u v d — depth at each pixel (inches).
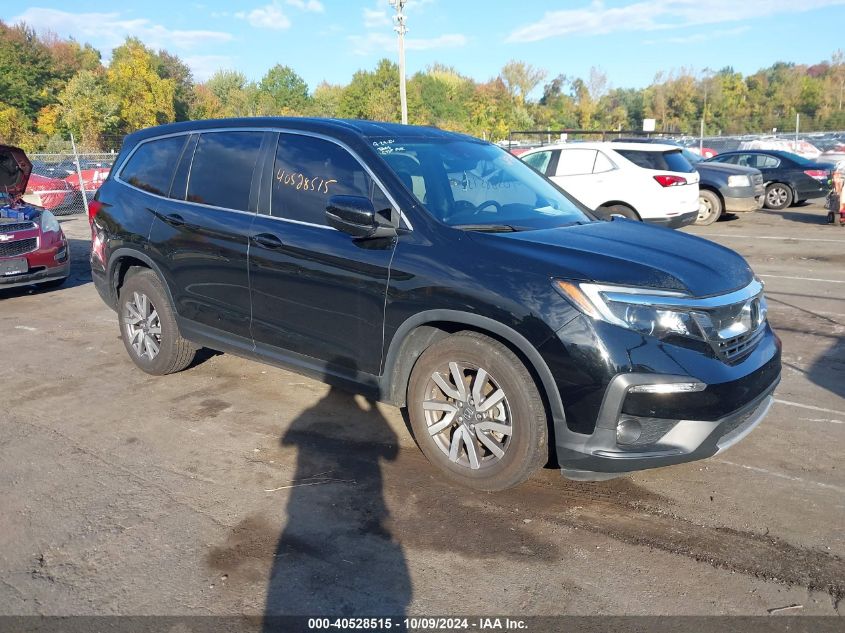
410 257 137.6
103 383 202.4
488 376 130.1
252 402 185.8
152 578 110.5
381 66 2687.0
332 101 3068.4
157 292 196.7
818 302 285.9
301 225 158.2
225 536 122.1
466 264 130.6
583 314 117.6
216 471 146.5
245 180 173.2
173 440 162.1
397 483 140.6
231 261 171.0
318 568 113.0
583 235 141.9
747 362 126.3
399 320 138.6
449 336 135.6
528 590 107.2
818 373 201.8
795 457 149.9
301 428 168.2
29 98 2385.6
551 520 126.6
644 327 117.0
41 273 323.0
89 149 1696.6
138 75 2187.5
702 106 2755.9
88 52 3002.0
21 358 228.4
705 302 120.4
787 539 119.6
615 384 115.5
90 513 130.0
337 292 148.9
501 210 155.3
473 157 171.5
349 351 150.2
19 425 171.8
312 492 137.2
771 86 2854.3
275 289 162.1
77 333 260.5
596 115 2837.1
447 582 109.3
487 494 136.0
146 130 211.0
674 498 134.0
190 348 200.5
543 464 129.7
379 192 147.6
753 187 547.5
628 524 125.1
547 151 461.7
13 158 337.7
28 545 119.7
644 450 118.6
